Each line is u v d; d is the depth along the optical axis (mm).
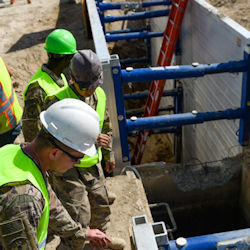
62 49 2389
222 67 3818
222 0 6234
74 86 2244
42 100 2293
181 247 1398
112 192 3484
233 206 4223
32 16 10305
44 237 1550
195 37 5707
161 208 4070
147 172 3980
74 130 1439
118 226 3076
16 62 7891
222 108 4945
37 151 1429
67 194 2320
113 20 7945
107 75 3732
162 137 9500
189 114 4203
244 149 4375
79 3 11000
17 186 1281
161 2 7297
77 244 2070
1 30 9477
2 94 3154
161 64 6324
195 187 3984
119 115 4086
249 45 3680
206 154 5980
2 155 1418
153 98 5809
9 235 1262
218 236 1420
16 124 3389
